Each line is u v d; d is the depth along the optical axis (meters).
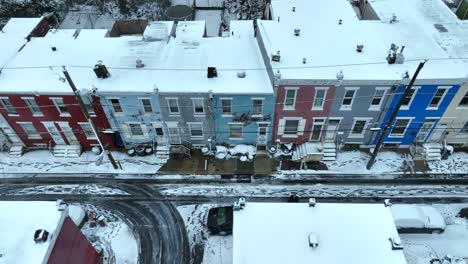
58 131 35.94
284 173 35.22
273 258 23.06
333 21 37.12
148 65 34.53
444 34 35.50
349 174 35.00
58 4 51.78
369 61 32.25
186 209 32.62
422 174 34.91
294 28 36.03
